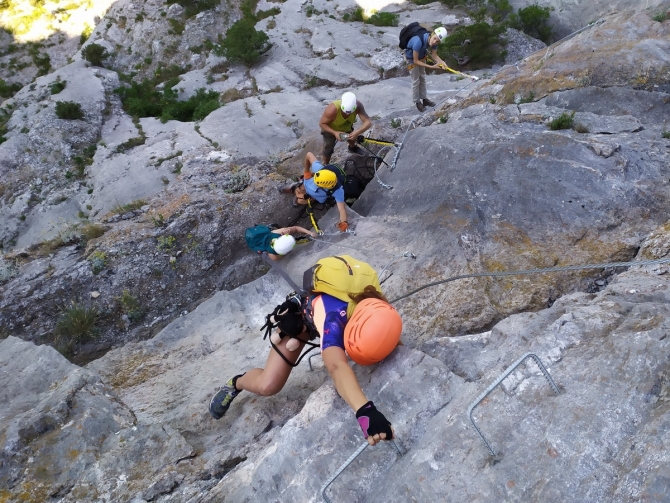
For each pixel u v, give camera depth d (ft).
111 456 12.50
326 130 24.13
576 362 9.54
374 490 9.32
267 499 10.03
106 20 69.62
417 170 22.17
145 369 18.53
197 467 12.03
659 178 17.95
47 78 57.72
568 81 24.90
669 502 6.53
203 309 21.16
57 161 46.21
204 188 28.89
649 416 7.92
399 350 11.73
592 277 15.53
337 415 10.96
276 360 13.10
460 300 15.33
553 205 17.87
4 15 74.79
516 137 20.79
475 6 58.34
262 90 51.90
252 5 67.92
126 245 24.39
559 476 7.63
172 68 61.72
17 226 41.29
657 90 23.12
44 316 22.40
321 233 22.16
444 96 40.06
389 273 18.01
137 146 46.21
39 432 13.32
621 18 27.22
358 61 52.34
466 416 9.37
